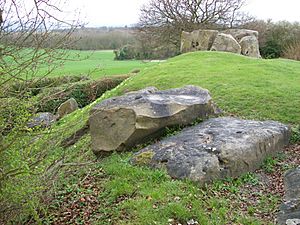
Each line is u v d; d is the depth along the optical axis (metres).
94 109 8.07
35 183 4.67
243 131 7.13
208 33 21.09
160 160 6.47
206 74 12.85
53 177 5.02
